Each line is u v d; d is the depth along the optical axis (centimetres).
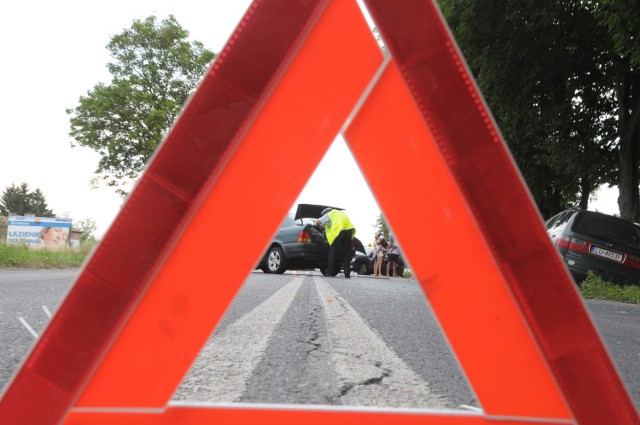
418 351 286
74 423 100
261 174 103
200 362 235
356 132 105
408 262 106
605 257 1107
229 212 102
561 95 1532
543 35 1380
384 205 106
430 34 103
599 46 1383
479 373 106
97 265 99
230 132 100
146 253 99
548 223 1401
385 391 194
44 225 3366
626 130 1378
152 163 100
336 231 1245
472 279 105
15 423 97
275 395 183
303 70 104
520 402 105
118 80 3950
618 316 632
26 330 303
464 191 103
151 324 101
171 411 102
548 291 103
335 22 104
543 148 1583
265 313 434
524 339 105
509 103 1513
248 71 101
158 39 4038
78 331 99
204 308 102
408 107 105
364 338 322
